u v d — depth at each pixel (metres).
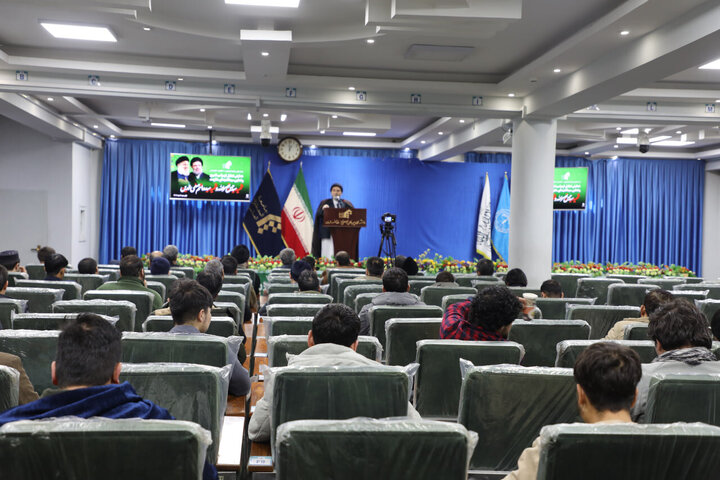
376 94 9.48
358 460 1.50
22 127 13.54
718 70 8.34
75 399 1.53
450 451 1.50
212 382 2.19
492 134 11.59
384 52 7.92
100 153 15.33
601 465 1.44
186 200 15.39
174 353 2.65
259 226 15.35
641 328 3.63
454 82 9.34
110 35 7.03
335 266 11.57
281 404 2.10
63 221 13.66
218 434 2.21
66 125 12.56
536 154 9.85
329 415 2.10
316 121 14.13
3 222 13.48
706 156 15.98
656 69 6.79
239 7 6.45
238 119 14.02
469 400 2.34
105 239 15.14
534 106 9.38
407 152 16.42
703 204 16.81
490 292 3.16
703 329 2.45
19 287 5.35
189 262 11.16
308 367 2.12
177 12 6.65
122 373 2.15
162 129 15.23
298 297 4.80
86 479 1.40
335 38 7.25
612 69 7.18
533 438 2.37
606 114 9.91
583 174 15.39
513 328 3.74
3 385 1.93
